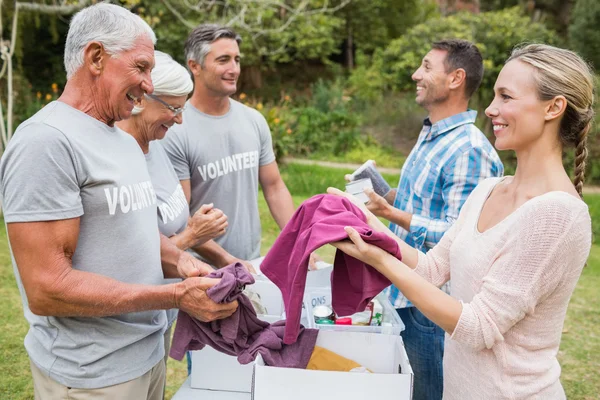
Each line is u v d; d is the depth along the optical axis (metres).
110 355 1.74
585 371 3.80
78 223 1.62
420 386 2.59
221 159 2.92
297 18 15.46
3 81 11.79
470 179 2.41
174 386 3.51
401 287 1.56
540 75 1.50
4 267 5.38
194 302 1.69
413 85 13.39
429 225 2.41
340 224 1.63
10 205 1.55
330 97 14.07
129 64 1.66
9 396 3.26
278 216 3.26
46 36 14.55
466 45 2.57
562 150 1.57
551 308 1.52
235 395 2.13
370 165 2.62
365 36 17.56
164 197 2.36
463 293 1.64
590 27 12.19
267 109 13.41
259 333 1.81
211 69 2.81
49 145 1.55
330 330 1.80
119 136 1.81
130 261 1.77
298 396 1.54
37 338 1.75
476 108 11.37
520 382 1.54
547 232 1.43
